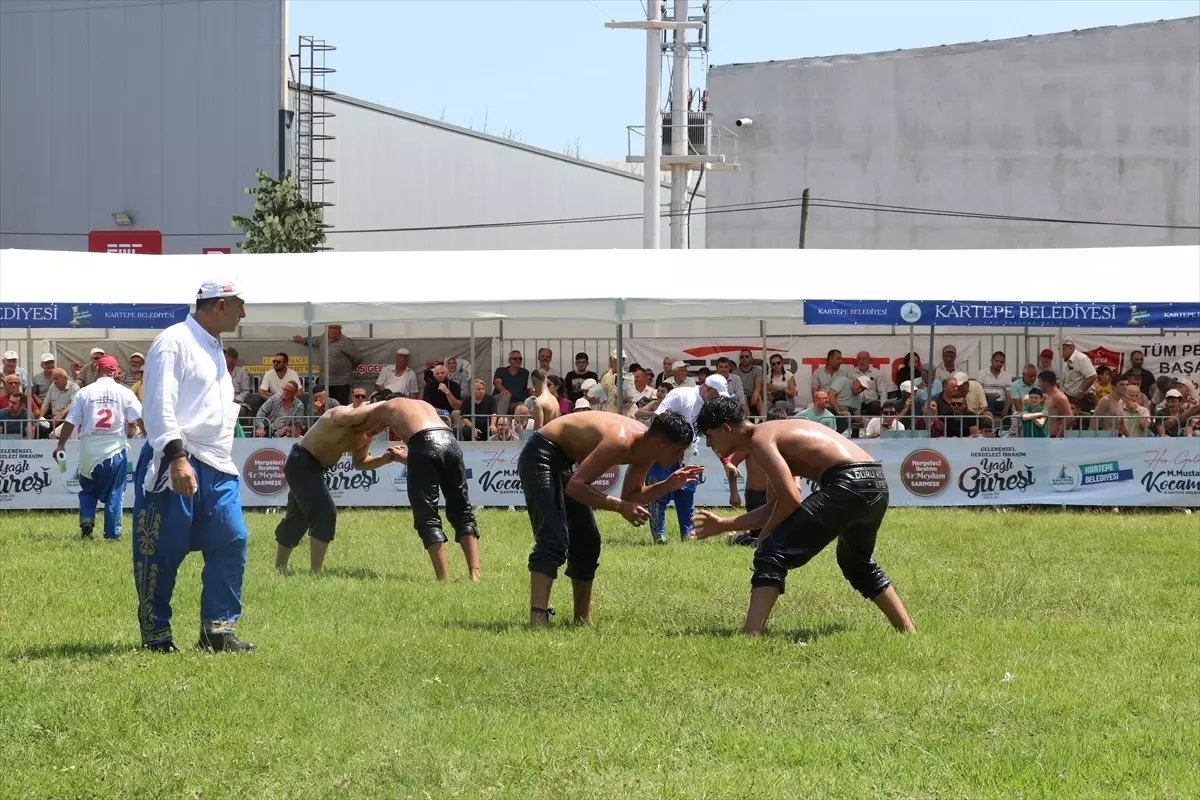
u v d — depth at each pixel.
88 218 38.69
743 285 18.00
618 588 10.28
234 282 7.47
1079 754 5.65
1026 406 18.06
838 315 17.31
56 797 5.04
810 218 35.81
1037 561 11.95
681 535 13.83
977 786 5.22
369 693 6.54
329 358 21.77
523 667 7.11
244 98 38.28
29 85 38.84
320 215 35.47
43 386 20.20
